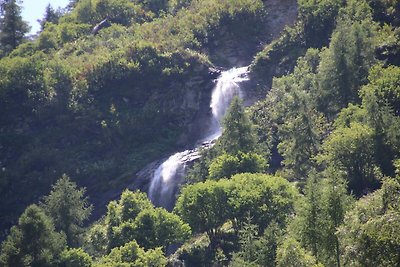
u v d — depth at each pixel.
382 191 48.28
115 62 165.25
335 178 62.94
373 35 133.62
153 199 134.62
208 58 178.12
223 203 91.88
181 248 98.00
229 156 103.06
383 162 90.69
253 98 158.38
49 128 159.50
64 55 189.38
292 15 188.00
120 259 83.75
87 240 102.31
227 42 185.38
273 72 162.38
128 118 156.88
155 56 168.75
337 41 117.75
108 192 141.25
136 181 140.50
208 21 188.38
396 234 40.09
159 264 83.50
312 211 59.88
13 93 163.25
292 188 90.12
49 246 94.31
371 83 110.88
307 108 107.56
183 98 164.00
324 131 108.31
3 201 142.88
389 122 93.19
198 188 93.50
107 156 153.38
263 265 63.03
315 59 141.88
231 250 89.94
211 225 92.50
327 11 161.75
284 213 85.94
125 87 164.62
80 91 161.50
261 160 102.62
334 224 58.12
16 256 91.88
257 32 187.38
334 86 116.19
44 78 162.38
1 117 161.38
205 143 147.75
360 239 41.47
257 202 87.69
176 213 102.81
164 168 136.62
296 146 102.75
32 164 149.12
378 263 40.25
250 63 179.25
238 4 191.38
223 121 112.19
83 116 158.75
